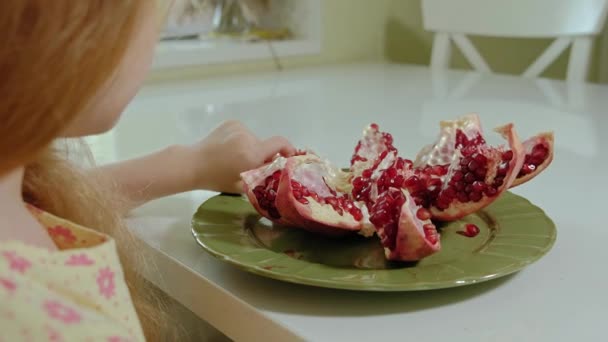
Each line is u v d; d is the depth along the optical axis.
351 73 1.46
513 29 1.42
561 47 1.40
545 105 1.07
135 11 0.40
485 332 0.46
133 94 0.45
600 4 1.32
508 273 0.49
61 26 0.37
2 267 0.39
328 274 0.49
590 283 0.51
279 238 0.56
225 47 1.45
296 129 0.94
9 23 0.36
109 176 0.63
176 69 1.39
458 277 0.48
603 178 0.72
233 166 0.64
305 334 0.46
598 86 1.23
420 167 0.61
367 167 0.59
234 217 0.59
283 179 0.53
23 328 0.38
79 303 0.42
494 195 0.55
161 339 0.60
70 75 0.38
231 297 0.50
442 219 0.56
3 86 0.37
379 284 0.47
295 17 1.63
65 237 0.47
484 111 1.03
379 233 0.51
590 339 0.45
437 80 1.33
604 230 0.59
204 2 1.61
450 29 1.52
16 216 0.44
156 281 0.57
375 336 0.45
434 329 0.46
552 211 0.63
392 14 1.73
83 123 0.43
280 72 1.49
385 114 1.02
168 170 0.65
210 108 1.10
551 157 0.59
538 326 0.46
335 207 0.55
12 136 0.39
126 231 0.58
